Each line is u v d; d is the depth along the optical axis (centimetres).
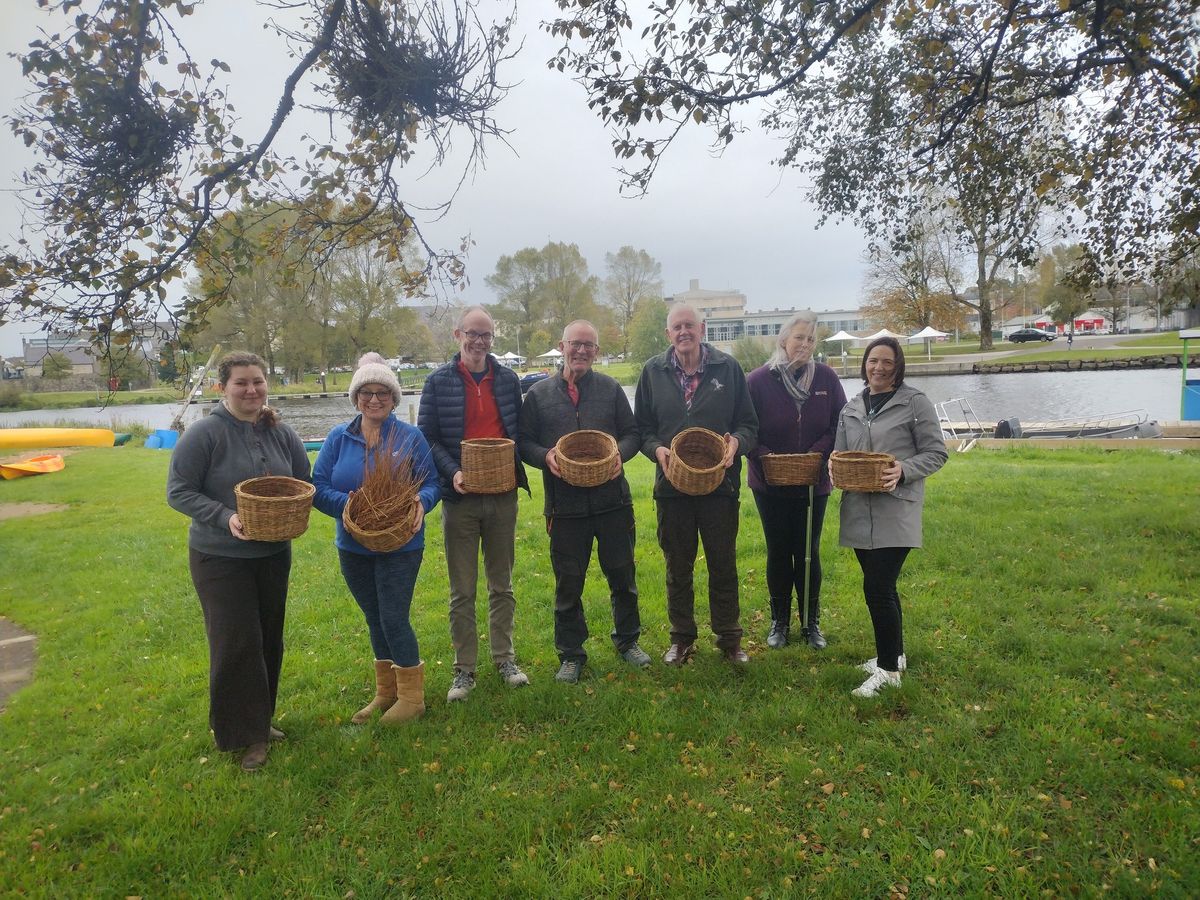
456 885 271
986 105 705
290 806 318
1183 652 425
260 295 3325
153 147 420
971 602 523
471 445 395
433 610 575
